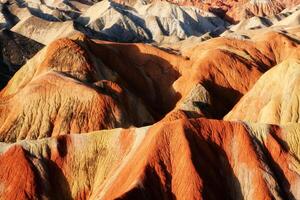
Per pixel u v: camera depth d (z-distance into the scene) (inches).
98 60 5039.4
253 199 2682.1
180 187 2682.1
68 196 3014.3
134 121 4436.5
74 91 4350.4
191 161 2721.5
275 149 2832.2
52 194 3002.0
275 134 2886.3
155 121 4606.3
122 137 3070.9
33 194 2967.5
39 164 3058.6
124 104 4475.9
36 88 4409.5
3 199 2974.9
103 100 4293.8
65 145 3134.8
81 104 4293.8
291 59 4227.4
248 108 4190.5
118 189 2765.7
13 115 4340.6
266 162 2783.0
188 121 2876.5
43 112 4296.3
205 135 2849.4
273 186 2701.8
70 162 3083.2
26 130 4222.4
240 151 2812.5
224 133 2866.6
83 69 4805.6
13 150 3110.2
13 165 3058.6
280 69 4207.7
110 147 3070.9
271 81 4212.6
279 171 2783.0
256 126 2898.6
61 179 3048.7
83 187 3019.2
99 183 2997.0
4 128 4252.0
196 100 4707.2
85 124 4195.4
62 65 4840.1
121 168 2913.4
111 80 4913.9
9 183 3014.3
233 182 2748.5
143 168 2719.0
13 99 4478.3
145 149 2849.4
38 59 5147.6
